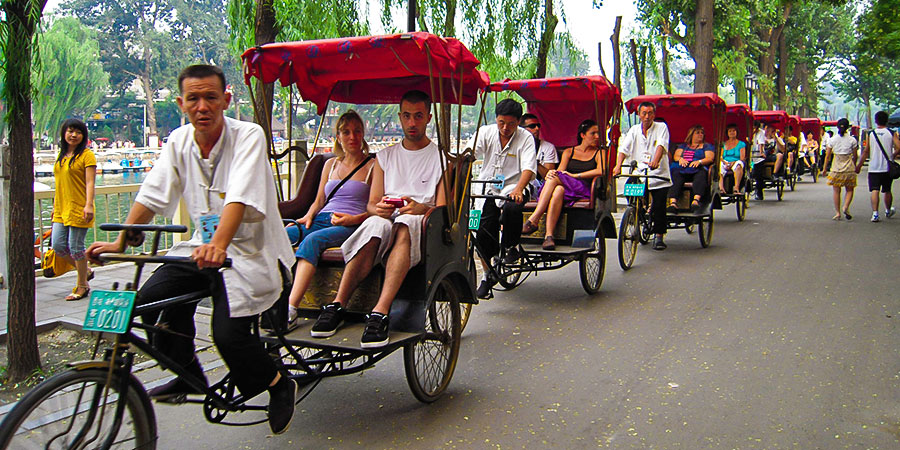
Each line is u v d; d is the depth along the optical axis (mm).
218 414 3334
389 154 4566
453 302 4477
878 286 7438
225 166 3080
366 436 3854
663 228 9352
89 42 44438
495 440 3809
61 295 6703
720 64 22188
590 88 6906
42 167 29906
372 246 3930
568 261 6980
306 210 4801
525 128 7238
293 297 3943
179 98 3020
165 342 3141
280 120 53000
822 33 46656
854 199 17859
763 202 17000
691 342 5551
